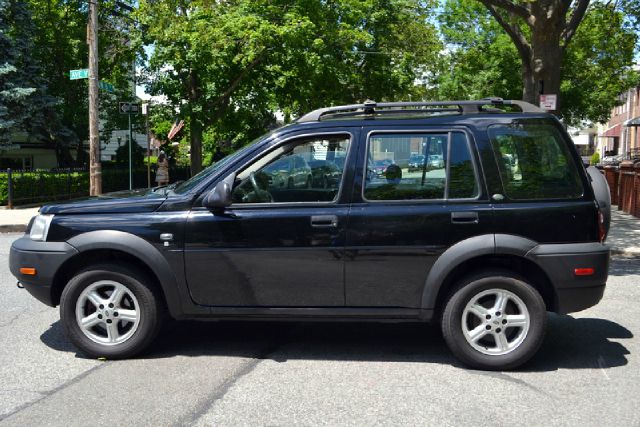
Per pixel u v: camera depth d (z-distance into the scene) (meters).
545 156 4.77
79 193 21.30
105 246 4.80
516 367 4.71
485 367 4.70
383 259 4.70
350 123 4.89
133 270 4.87
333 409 3.98
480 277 4.64
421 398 4.17
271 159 4.88
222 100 20.44
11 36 22.14
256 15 18.42
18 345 5.39
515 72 30.11
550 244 4.64
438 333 5.73
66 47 24.50
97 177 16.23
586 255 4.62
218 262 4.79
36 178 19.41
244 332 5.77
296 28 17.98
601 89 30.75
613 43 16.80
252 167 4.89
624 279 8.31
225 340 5.51
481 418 3.85
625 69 20.89
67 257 4.86
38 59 23.98
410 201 4.73
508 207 4.66
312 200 4.81
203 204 4.84
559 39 12.62
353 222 4.72
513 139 4.77
